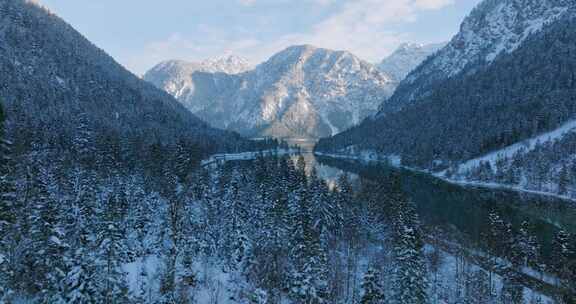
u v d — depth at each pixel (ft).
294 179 327.67
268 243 196.44
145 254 193.36
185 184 300.40
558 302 194.49
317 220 242.99
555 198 490.49
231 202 253.44
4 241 122.62
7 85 573.33
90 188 215.92
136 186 268.82
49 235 125.08
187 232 213.05
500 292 205.98
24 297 117.80
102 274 106.63
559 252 231.30
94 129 474.90
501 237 256.52
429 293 202.08
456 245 273.33
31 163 218.38
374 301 139.33
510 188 560.20
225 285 180.75
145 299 145.79
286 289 176.76
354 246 251.39
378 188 368.07
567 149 563.48
